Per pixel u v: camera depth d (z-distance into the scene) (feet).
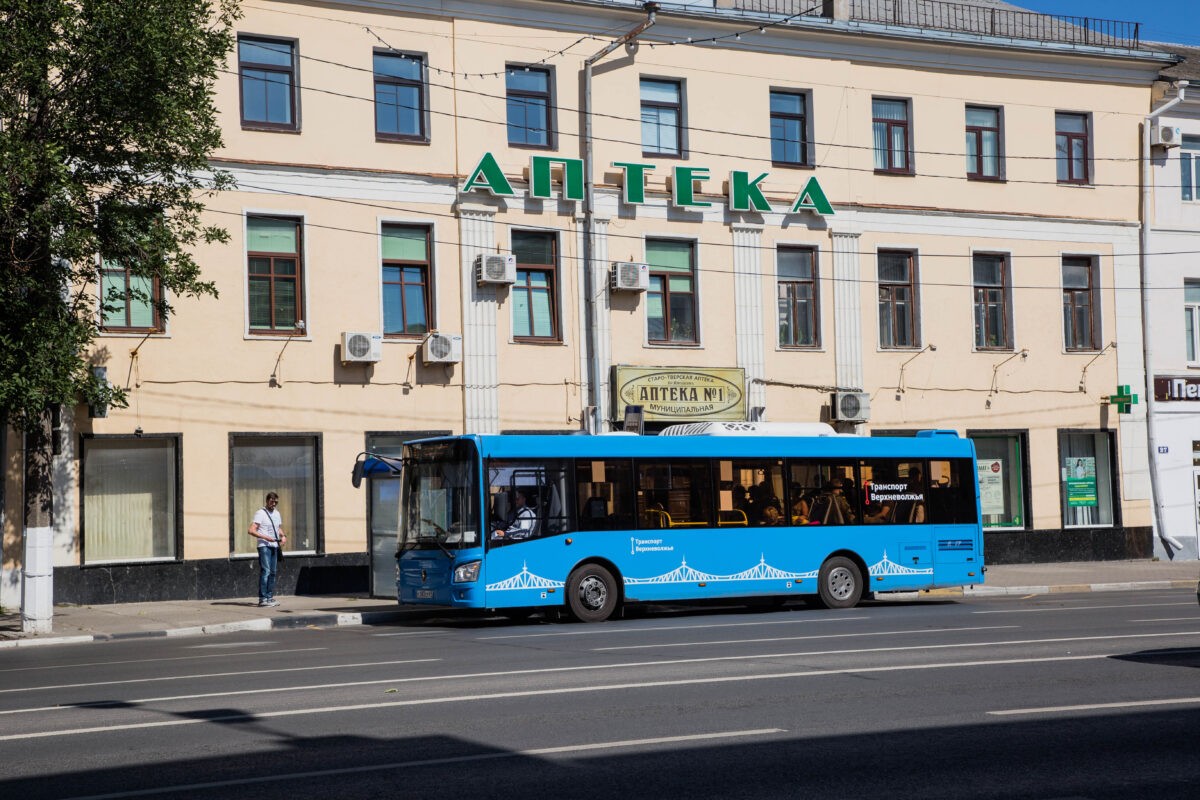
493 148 92.22
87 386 63.16
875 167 104.37
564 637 57.06
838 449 75.00
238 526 83.66
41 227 59.57
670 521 69.72
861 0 112.37
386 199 88.69
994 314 108.27
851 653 47.06
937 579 76.89
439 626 68.13
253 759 28.96
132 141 64.23
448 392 89.86
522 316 93.04
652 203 96.68
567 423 93.25
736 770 27.02
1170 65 113.19
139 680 44.11
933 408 104.78
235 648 56.85
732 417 97.71
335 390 86.48
